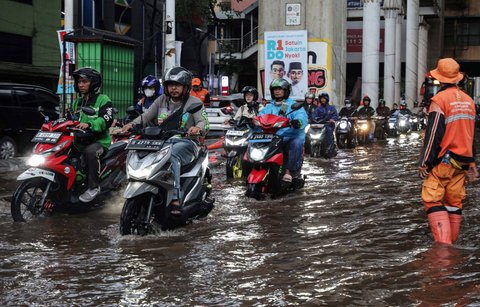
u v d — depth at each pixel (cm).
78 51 1595
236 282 480
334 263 534
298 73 2291
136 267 522
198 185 693
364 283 475
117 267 522
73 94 1598
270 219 737
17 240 623
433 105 576
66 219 733
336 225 699
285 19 2331
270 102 952
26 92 1436
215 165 1363
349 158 1603
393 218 739
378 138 2602
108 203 807
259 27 2388
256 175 868
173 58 1923
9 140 1382
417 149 1970
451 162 577
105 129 751
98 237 637
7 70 2303
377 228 680
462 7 4906
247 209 806
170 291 458
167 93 689
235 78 4519
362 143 2209
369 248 587
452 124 571
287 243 611
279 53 2295
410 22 4147
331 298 440
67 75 1611
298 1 2319
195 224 705
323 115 1620
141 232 638
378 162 1477
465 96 581
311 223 711
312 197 908
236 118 1232
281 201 871
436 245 591
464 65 5325
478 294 443
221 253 571
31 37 2467
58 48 2594
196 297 445
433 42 4884
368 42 3038
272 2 2348
